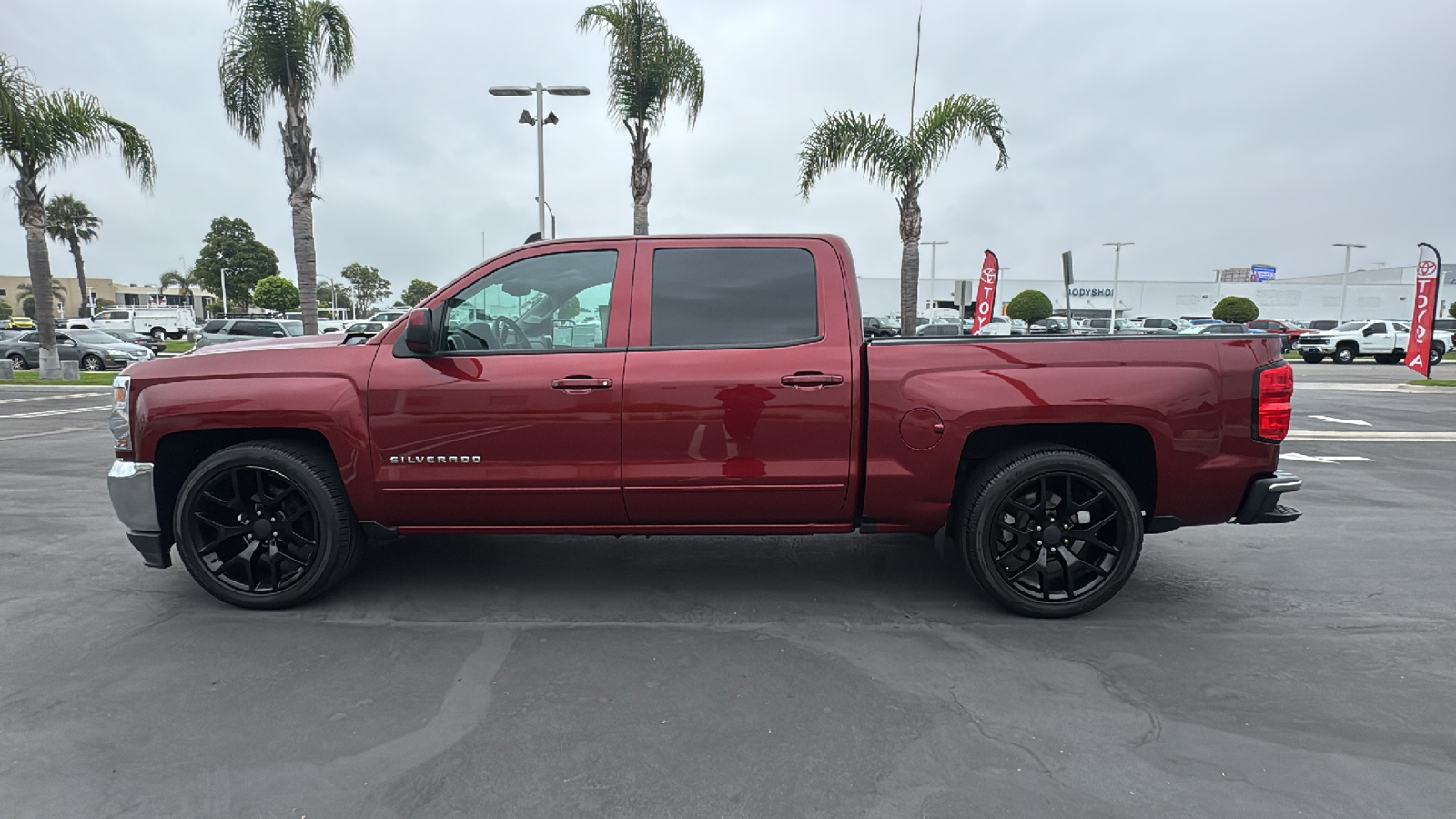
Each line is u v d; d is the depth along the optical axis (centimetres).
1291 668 323
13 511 582
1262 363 359
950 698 297
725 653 336
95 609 383
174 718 280
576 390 364
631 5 1477
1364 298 6044
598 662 328
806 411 366
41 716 280
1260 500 359
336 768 250
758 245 381
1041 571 372
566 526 384
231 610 383
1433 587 423
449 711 286
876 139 1411
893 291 6059
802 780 244
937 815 227
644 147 1575
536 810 229
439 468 370
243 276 7238
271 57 1488
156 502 380
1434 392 1647
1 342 2353
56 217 5859
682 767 251
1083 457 362
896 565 459
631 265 379
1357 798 235
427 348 358
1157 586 425
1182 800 234
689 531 385
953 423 359
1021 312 4553
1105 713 286
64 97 1750
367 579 430
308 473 372
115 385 384
